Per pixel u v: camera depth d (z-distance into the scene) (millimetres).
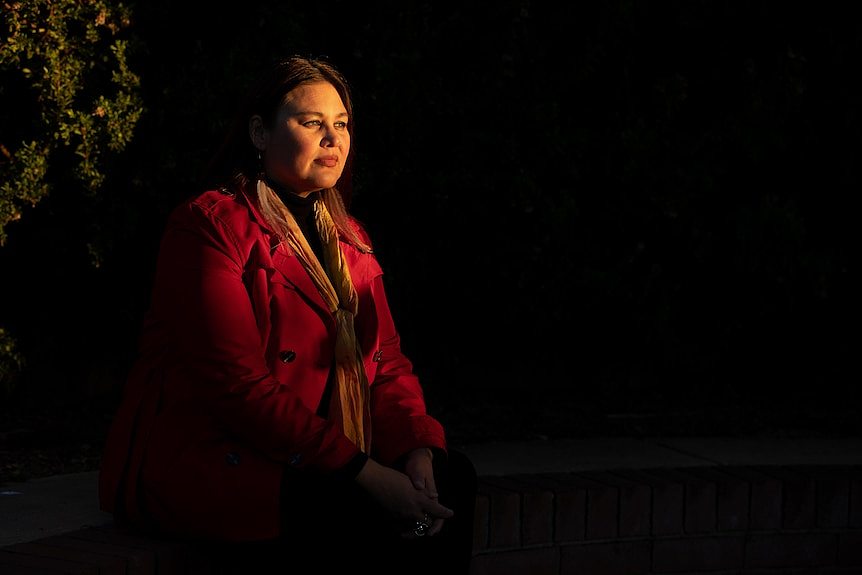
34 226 4855
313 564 2838
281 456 2783
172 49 4844
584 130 5402
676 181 5559
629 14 5453
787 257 5746
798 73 5652
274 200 3014
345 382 2986
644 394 5992
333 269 3098
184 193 4816
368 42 5051
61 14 4379
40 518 3273
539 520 3744
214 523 2807
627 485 3893
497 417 5348
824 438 5035
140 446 2924
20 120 4641
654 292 5703
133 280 5066
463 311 5629
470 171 5254
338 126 3096
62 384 5148
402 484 2805
